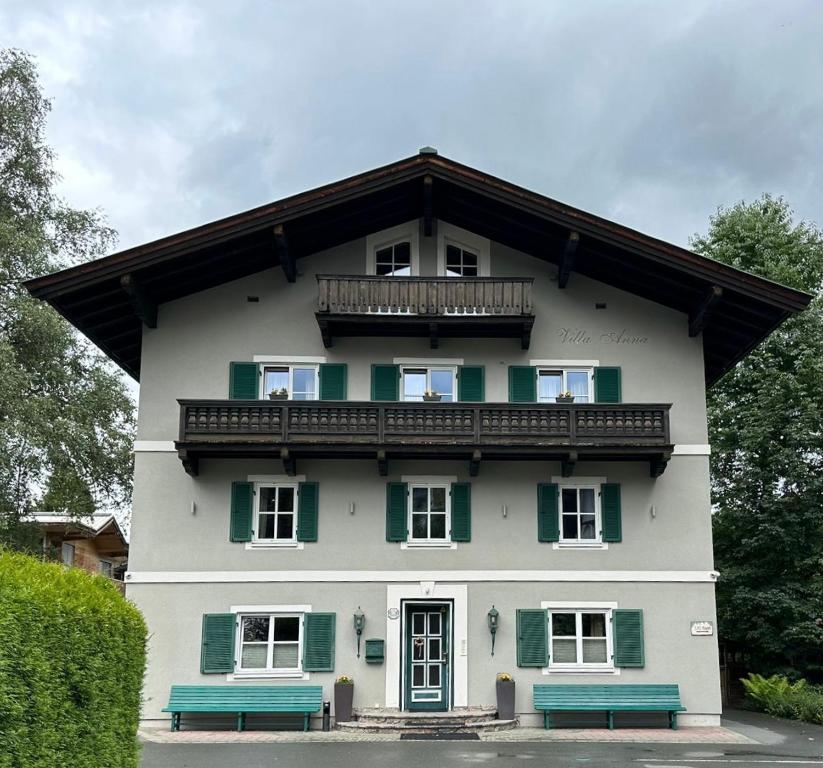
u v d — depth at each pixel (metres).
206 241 18.62
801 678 24.33
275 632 18.77
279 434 18.62
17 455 21.98
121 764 8.11
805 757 14.51
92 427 24.06
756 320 19.88
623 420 18.91
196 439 18.52
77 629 7.13
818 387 25.78
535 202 18.97
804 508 25.11
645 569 19.05
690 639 18.78
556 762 13.84
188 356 19.86
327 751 15.00
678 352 20.11
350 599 18.80
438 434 18.75
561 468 19.48
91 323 20.30
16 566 6.98
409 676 18.73
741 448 26.83
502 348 20.14
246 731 17.86
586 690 18.28
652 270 19.48
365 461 19.45
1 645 5.93
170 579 18.72
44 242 23.83
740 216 30.05
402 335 20.05
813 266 29.08
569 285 20.48
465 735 17.05
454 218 20.80
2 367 21.52
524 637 18.69
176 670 18.36
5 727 5.98
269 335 20.03
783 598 23.75
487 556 19.05
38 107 24.98
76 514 24.27
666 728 18.27
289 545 18.97
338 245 20.62
